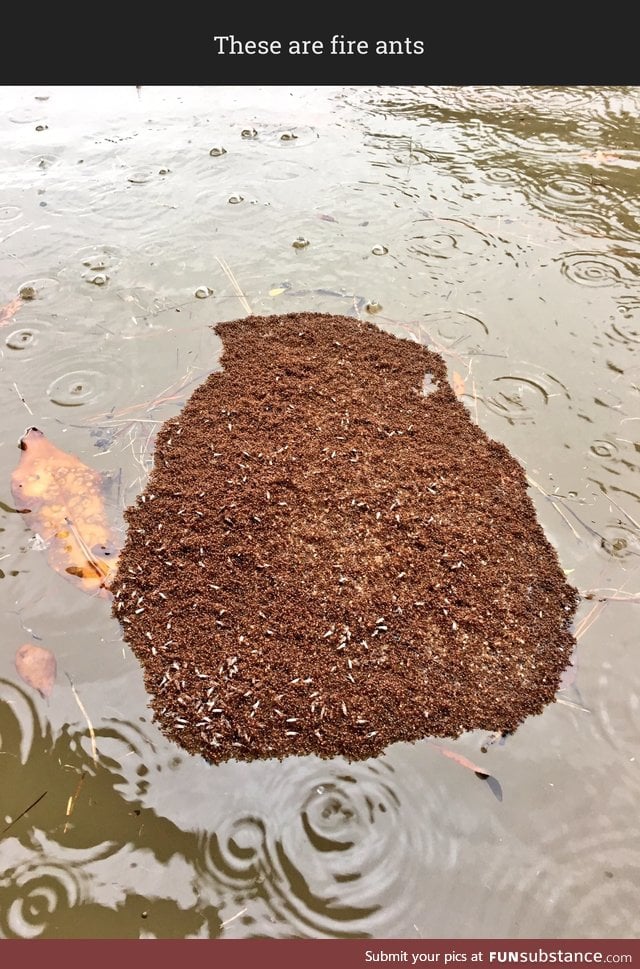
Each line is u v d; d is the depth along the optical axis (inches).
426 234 139.5
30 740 67.8
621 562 84.1
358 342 114.8
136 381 107.3
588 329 117.5
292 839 61.1
